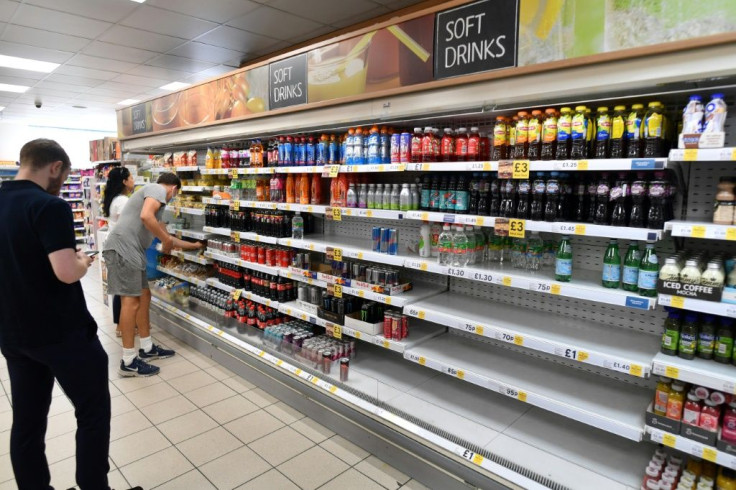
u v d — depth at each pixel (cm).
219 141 431
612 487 193
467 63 211
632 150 183
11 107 1185
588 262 245
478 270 236
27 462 211
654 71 161
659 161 168
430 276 321
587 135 199
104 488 213
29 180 201
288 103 310
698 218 200
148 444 275
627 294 188
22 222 190
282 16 542
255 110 340
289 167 328
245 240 420
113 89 979
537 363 258
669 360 177
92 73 838
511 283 222
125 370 371
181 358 413
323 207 310
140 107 509
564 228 199
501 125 226
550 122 203
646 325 228
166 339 465
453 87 218
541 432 236
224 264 443
